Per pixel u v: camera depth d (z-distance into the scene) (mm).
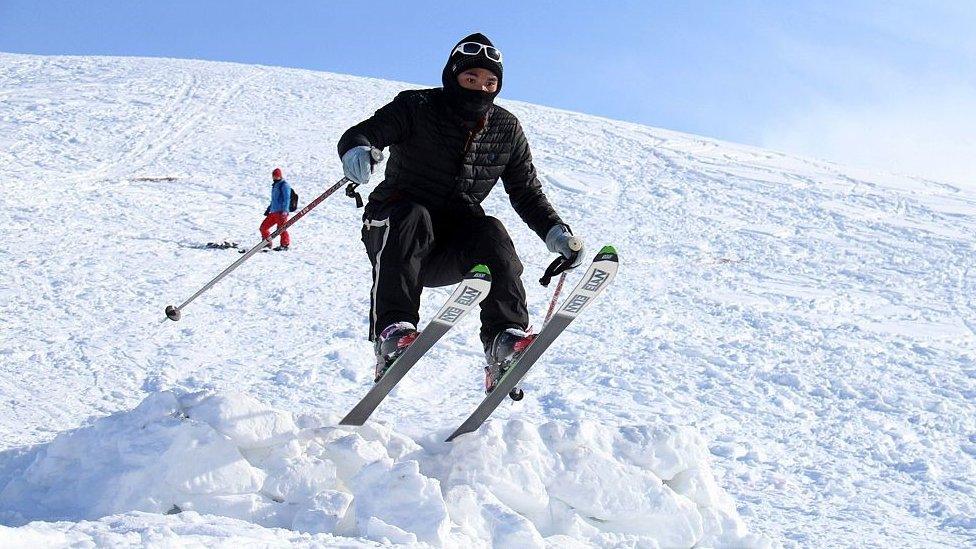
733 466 5852
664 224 19438
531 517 3299
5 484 3422
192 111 28266
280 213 13953
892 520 4949
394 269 3617
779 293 13609
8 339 7898
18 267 10984
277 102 31172
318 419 3535
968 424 7422
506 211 19828
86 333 8344
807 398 8055
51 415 5867
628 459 3496
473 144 3775
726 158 28062
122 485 3105
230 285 11195
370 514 2951
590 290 3443
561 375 8180
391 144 3814
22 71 32812
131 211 16219
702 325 10953
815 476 5816
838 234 19359
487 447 3303
